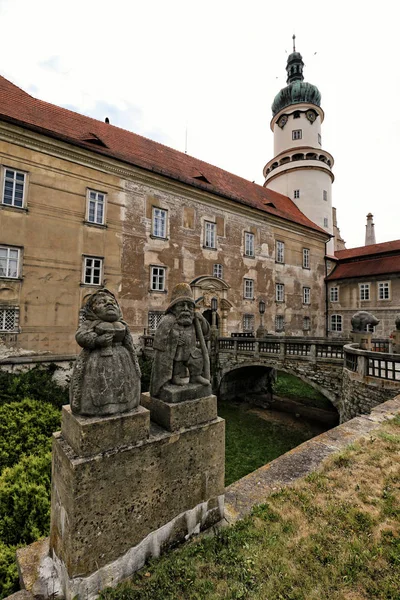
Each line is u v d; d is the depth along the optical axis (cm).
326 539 297
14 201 1402
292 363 1398
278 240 2661
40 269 1447
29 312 1405
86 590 232
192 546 289
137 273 1788
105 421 247
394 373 863
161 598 236
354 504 349
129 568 257
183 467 295
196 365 331
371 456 454
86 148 1577
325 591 244
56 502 262
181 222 2012
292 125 3397
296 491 373
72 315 1530
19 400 1054
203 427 311
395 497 360
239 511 344
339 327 3006
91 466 234
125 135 2122
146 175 1828
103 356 265
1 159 1363
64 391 1253
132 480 258
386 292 2738
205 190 2078
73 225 1562
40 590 244
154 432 287
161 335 322
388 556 276
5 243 1359
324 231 3003
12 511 512
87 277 1611
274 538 297
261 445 1145
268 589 245
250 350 1592
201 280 2025
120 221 1736
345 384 1102
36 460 657
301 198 3259
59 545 252
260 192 2864
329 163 3438
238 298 2311
